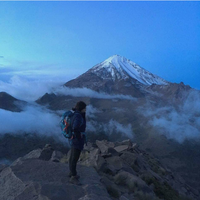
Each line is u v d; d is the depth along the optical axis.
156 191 9.27
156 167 15.29
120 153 11.87
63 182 5.69
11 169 6.40
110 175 8.31
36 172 6.23
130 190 7.44
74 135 5.52
